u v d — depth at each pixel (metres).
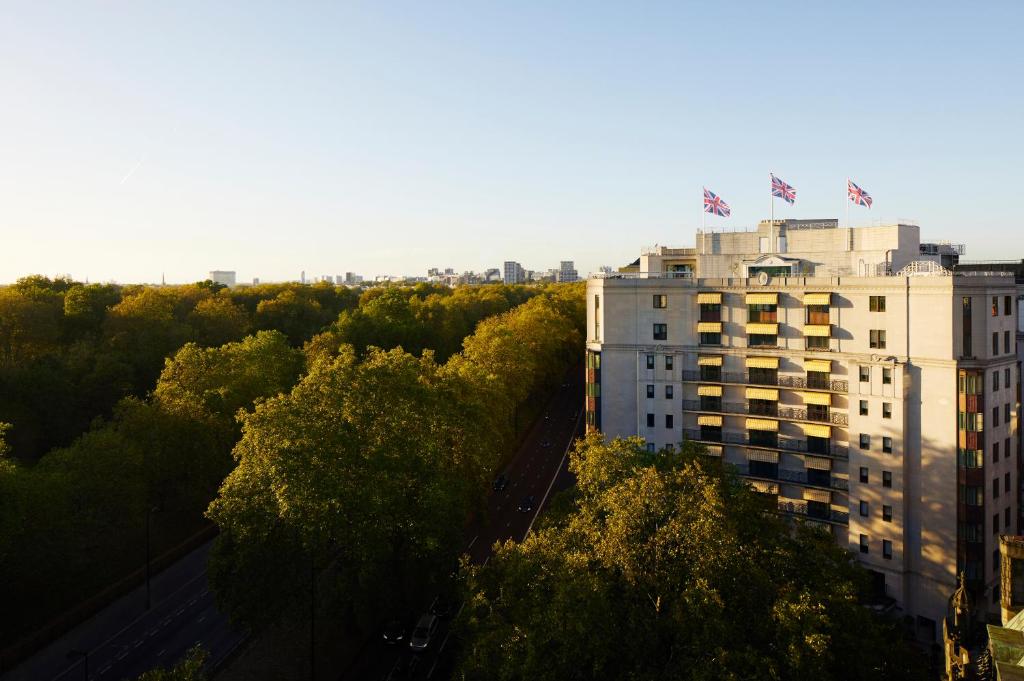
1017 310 90.62
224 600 64.69
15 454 104.75
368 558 66.94
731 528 51.97
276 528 67.12
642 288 101.06
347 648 73.25
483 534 104.62
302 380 77.69
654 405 101.06
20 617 75.75
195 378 105.88
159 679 39.25
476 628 51.81
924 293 79.94
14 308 127.00
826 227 117.69
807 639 42.91
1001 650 34.28
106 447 83.81
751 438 95.75
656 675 45.25
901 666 50.31
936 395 79.19
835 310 88.50
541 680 44.53
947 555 78.81
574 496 67.88
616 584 50.19
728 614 48.56
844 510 88.69
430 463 74.56
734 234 114.38
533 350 173.25
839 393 88.44
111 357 125.62
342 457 68.38
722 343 97.75
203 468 96.44
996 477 79.19
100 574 84.75
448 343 197.62
